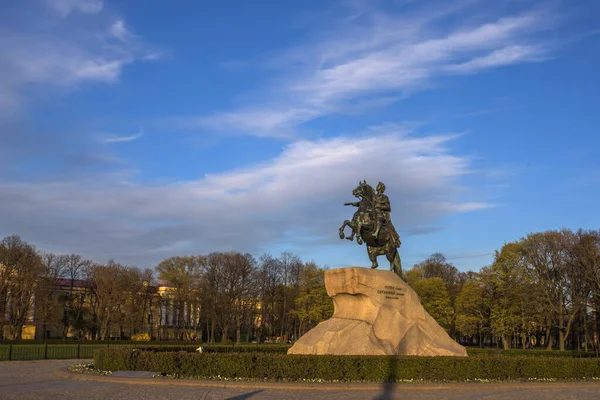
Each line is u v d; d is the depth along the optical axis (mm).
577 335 72500
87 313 85250
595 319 63312
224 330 82188
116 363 24281
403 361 22531
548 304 61969
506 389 21281
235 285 81938
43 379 23141
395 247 29438
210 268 82312
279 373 22000
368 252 29125
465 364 23172
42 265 76562
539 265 62406
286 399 17438
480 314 71875
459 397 18797
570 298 61406
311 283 78812
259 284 85438
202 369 22438
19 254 72000
